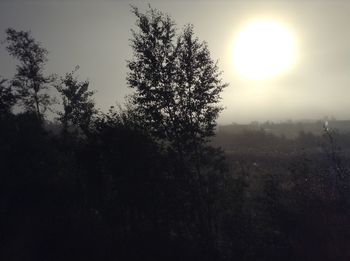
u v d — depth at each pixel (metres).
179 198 25.11
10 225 28.09
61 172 30.17
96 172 26.84
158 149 25.92
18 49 35.25
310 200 25.77
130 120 26.61
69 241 25.78
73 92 34.25
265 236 24.45
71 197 28.83
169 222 25.59
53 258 25.25
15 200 29.09
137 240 25.06
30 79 35.69
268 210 25.97
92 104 34.75
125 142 25.38
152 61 24.84
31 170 29.31
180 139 25.12
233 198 25.45
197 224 25.16
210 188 25.17
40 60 36.00
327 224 24.19
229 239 24.97
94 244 25.39
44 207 28.84
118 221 26.22
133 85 25.41
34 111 35.47
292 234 24.42
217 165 25.30
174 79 25.14
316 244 23.22
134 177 25.23
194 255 23.73
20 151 29.75
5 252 26.08
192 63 25.06
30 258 25.47
